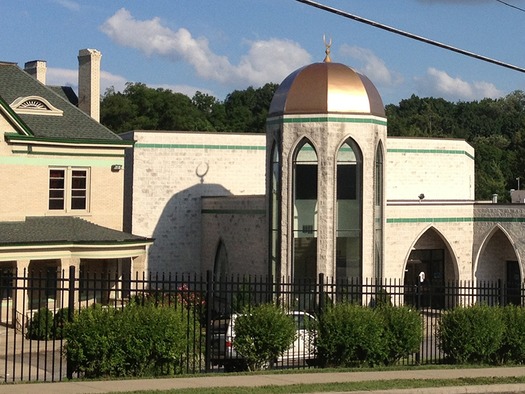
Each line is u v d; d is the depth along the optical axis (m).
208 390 17.69
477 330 23.14
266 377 19.88
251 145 47.56
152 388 17.97
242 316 21.66
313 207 37.06
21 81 40.94
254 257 40.91
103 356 19.72
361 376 20.20
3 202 37.06
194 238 46.25
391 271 41.88
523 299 27.03
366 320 22.25
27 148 37.69
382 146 38.31
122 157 40.47
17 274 33.34
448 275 44.41
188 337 21.02
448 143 51.12
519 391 19.33
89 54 46.81
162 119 87.50
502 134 139.88
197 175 46.34
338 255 37.12
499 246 44.97
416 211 42.50
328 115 36.66
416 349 22.77
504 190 93.06
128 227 45.44
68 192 39.03
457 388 18.89
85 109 47.16
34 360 26.95
